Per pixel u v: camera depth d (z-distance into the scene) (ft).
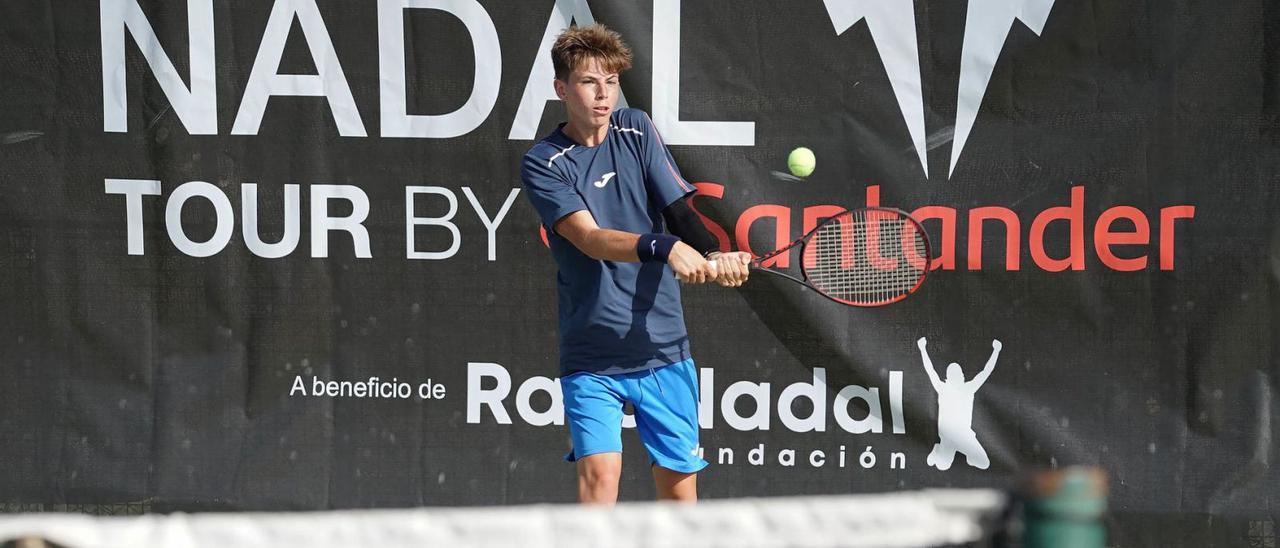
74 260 55.83
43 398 56.29
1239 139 52.34
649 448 46.96
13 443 56.44
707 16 53.67
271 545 29.58
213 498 56.24
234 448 56.13
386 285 55.52
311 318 55.72
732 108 53.98
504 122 54.65
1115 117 52.75
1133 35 52.42
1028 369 54.03
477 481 55.88
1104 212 53.11
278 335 55.83
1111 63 52.60
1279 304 52.60
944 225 53.67
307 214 55.36
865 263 53.67
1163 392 53.52
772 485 55.16
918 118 53.52
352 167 55.11
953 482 54.65
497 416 55.72
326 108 54.90
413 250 55.31
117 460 56.34
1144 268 53.21
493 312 55.42
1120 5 52.31
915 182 53.67
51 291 55.93
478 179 54.95
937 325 54.19
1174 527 53.67
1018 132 53.21
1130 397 53.62
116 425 56.34
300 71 54.85
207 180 55.36
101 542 28.96
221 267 55.72
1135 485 53.72
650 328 45.75
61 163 55.57
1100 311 53.52
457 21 54.34
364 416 55.88
